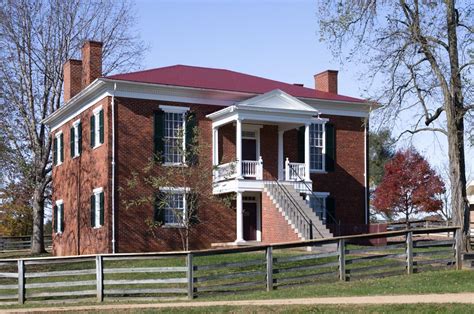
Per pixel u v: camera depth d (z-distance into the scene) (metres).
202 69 41.72
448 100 28.69
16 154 47.16
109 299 20.84
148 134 34.88
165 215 34.72
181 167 33.59
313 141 39.66
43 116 46.66
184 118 35.53
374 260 22.95
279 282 21.58
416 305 16.06
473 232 50.94
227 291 21.02
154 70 38.47
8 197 59.16
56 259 21.48
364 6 28.75
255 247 21.34
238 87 37.94
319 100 39.28
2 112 46.06
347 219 39.91
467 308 15.62
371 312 15.86
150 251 34.22
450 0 28.48
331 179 39.69
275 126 38.22
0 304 21.31
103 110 34.78
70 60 41.97
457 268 24.06
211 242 35.75
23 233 64.69
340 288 20.53
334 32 29.09
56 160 43.69
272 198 34.66
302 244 21.95
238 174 34.59
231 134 36.97
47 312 17.97
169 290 20.78
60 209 42.50
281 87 40.47
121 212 33.97
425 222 52.88
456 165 28.83
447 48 28.70
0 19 45.31
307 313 16.19
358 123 40.84
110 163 34.06
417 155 58.97
